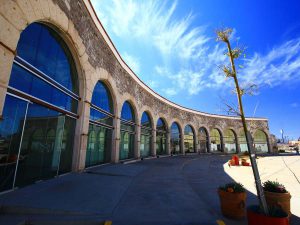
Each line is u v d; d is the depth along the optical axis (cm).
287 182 871
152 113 2209
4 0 457
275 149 4066
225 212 432
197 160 1988
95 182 711
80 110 930
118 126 1415
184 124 3003
